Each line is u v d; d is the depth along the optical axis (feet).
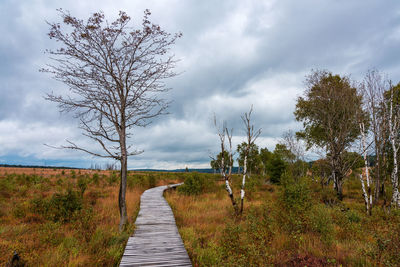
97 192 49.42
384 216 28.66
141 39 25.14
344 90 44.68
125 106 25.55
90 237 21.62
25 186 52.01
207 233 25.21
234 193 55.16
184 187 55.11
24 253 17.16
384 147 39.17
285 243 20.49
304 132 74.33
